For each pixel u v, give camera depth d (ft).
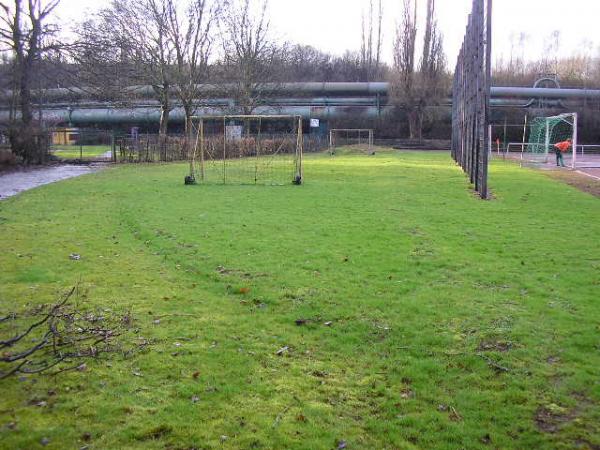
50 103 157.28
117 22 110.32
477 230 33.71
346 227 34.27
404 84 171.12
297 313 19.04
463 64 85.25
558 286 22.03
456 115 111.55
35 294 20.77
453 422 12.39
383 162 103.40
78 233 32.42
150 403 13.01
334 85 174.40
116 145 117.60
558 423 12.35
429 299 20.39
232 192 53.06
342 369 14.96
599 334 17.10
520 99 171.42
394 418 12.59
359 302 20.10
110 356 15.38
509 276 23.47
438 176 72.79
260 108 160.15
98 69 102.01
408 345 16.44
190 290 21.61
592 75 198.18
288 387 13.88
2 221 36.19
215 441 11.59
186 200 47.06
